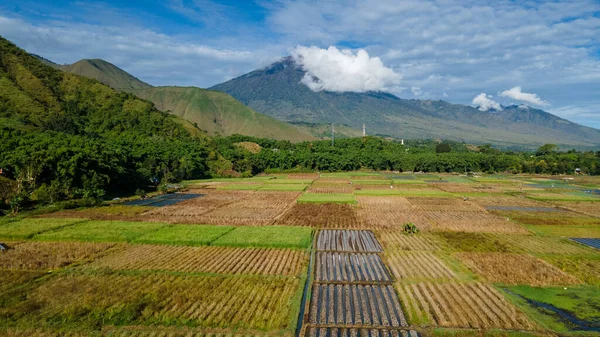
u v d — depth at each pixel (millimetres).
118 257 50781
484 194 119188
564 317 35781
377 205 96750
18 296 38406
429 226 72812
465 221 77688
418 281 43875
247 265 48250
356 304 37906
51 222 69062
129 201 99250
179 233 62312
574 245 60312
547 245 60062
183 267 47156
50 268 46375
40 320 33906
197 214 81750
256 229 66312
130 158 123062
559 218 81625
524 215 84875
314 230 68938
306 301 38500
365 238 63594
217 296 38875
